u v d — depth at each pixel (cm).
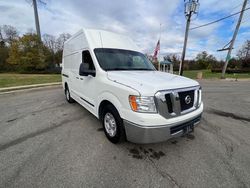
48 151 288
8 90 938
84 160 263
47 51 3719
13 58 3444
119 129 288
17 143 316
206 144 323
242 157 280
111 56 384
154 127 242
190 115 280
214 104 656
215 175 234
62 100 689
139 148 302
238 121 459
